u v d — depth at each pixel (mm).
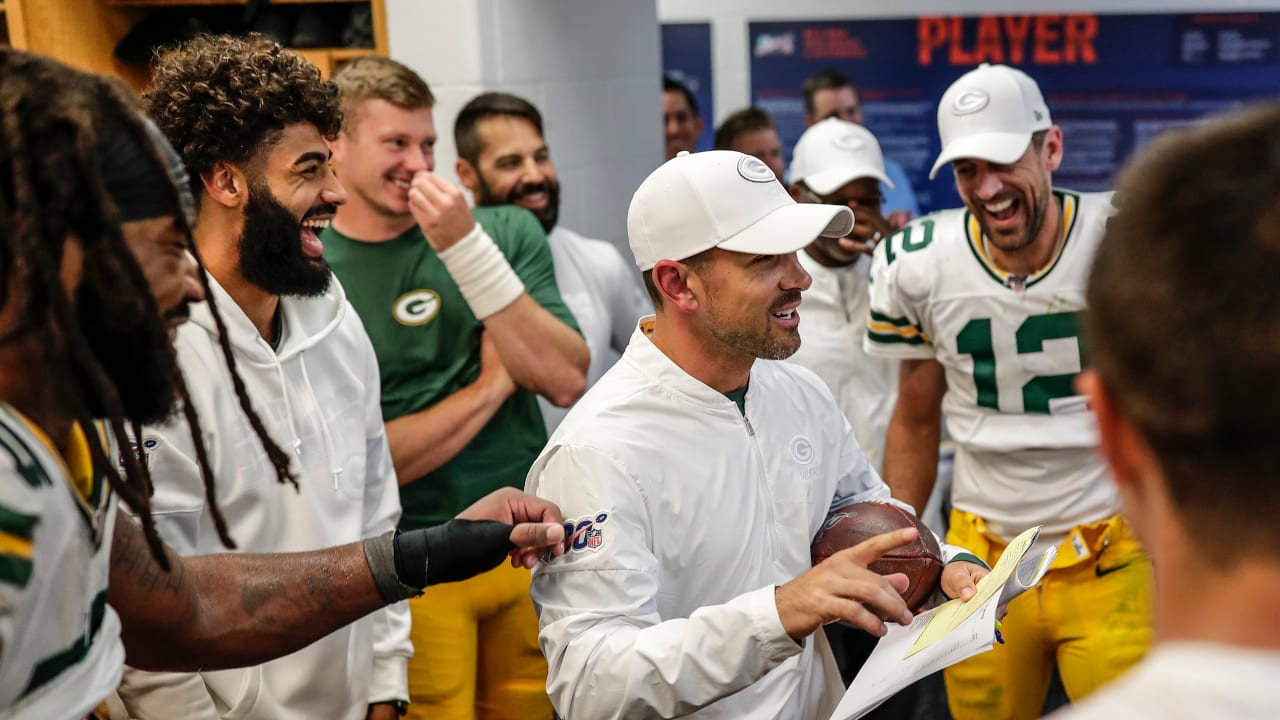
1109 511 2467
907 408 2752
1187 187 584
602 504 1597
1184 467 589
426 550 1526
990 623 1388
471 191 3102
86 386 1041
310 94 1801
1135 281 589
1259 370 551
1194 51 5941
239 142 1748
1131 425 617
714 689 1499
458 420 2461
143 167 1064
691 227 1603
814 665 1771
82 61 3520
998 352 2496
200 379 1751
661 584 1664
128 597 1265
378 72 2498
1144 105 6016
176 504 1714
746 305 1605
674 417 1673
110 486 1111
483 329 2562
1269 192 564
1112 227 624
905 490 2768
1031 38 5992
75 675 1006
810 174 3217
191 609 1358
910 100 6086
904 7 5992
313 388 1916
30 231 950
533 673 2664
